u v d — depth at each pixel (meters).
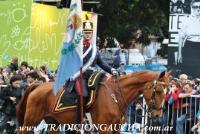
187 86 17.73
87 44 14.02
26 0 22.02
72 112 13.97
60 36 22.77
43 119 14.70
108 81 13.88
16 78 17.58
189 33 22.45
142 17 37.38
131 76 13.70
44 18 22.23
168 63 22.58
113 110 13.52
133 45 38.06
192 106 17.67
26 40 21.84
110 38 36.25
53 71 21.22
